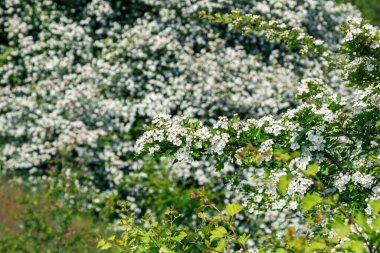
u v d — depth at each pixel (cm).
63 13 875
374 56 323
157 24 834
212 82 754
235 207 212
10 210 730
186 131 298
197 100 761
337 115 307
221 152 295
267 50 868
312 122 291
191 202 691
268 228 669
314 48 418
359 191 288
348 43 321
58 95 787
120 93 801
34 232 706
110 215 723
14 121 780
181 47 802
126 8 891
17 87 805
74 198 740
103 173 766
